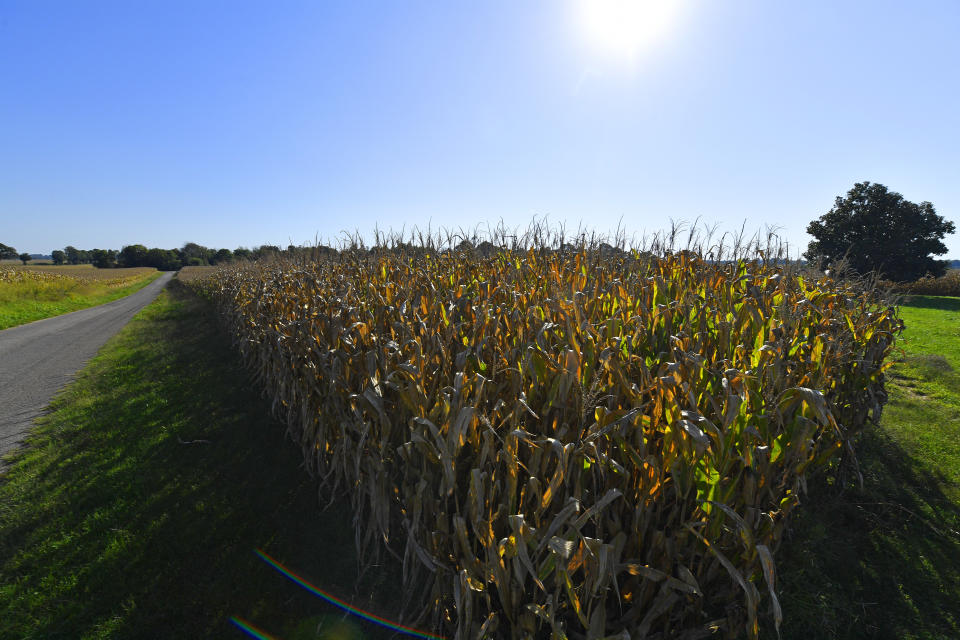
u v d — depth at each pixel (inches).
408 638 94.5
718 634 88.1
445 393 86.2
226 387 266.5
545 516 81.4
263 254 497.0
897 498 141.9
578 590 75.9
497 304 126.3
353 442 118.6
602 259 166.6
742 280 145.6
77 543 124.9
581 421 74.4
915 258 1290.6
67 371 317.7
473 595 82.1
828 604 103.0
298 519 135.6
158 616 101.4
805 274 179.2
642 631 77.3
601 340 91.9
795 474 85.0
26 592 107.5
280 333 176.6
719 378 84.2
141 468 166.2
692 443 72.3
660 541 77.7
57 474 161.8
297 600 106.0
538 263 161.9
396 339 116.4
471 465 91.7
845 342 124.8
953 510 136.4
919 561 117.0
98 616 101.5
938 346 368.5
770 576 65.4
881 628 98.7
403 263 201.9
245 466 167.8
